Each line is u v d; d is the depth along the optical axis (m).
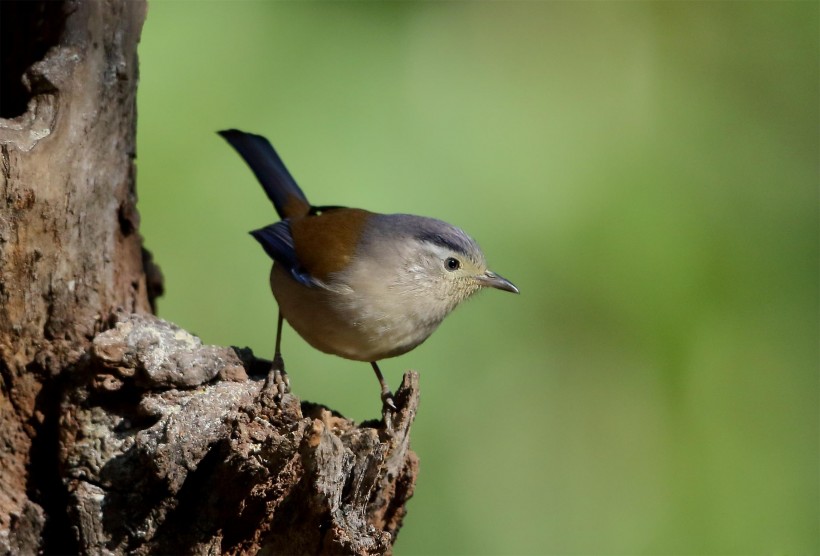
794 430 12.16
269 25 11.95
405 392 9.02
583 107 12.86
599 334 12.26
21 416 8.63
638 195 12.16
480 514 11.88
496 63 12.81
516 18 13.12
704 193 12.62
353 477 8.13
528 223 11.84
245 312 11.98
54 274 8.80
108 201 9.30
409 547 11.78
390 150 11.65
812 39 13.49
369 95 11.85
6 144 8.39
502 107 12.37
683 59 13.62
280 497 7.83
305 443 7.54
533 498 12.01
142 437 7.87
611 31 13.47
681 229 12.10
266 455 7.62
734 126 13.28
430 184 11.62
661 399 12.27
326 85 11.80
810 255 12.45
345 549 8.00
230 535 8.07
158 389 8.24
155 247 11.84
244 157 11.09
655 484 12.16
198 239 11.96
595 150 12.48
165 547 8.01
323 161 11.42
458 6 12.79
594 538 11.91
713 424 12.23
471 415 12.07
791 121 13.27
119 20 9.25
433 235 9.89
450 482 11.94
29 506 8.39
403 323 9.70
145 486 7.98
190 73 11.73
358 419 11.59
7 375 8.63
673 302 12.04
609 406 12.23
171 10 11.87
